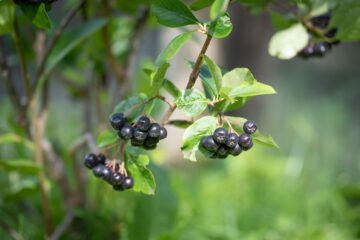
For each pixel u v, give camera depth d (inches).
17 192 37.5
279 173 61.0
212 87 28.1
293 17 33.5
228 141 26.4
